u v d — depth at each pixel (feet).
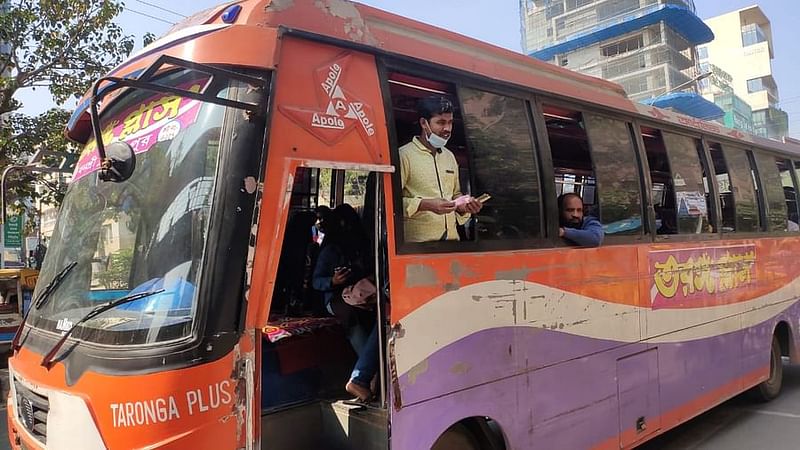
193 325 7.30
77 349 7.95
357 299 10.12
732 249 19.92
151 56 9.28
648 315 15.38
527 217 11.94
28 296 30.40
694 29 148.97
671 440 18.95
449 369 9.78
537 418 11.61
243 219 7.64
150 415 7.04
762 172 22.94
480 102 11.38
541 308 11.91
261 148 7.84
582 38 155.43
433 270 9.70
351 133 8.85
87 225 9.65
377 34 9.77
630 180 15.34
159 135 8.82
